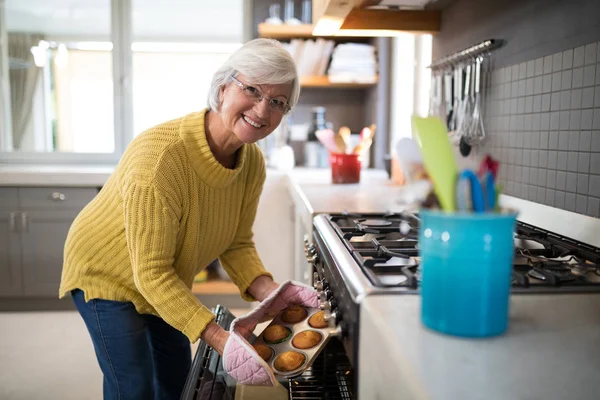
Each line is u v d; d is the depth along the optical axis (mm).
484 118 1852
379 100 3439
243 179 1461
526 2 1541
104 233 1348
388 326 733
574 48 1312
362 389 827
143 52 3711
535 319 774
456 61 2047
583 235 1241
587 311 807
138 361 1413
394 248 1197
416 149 843
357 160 2510
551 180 1423
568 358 642
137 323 1412
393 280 954
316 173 3176
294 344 1124
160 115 3766
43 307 3307
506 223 700
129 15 3611
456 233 692
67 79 3680
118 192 1339
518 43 1598
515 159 1627
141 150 1253
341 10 1896
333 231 1378
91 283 1370
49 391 2291
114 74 3645
